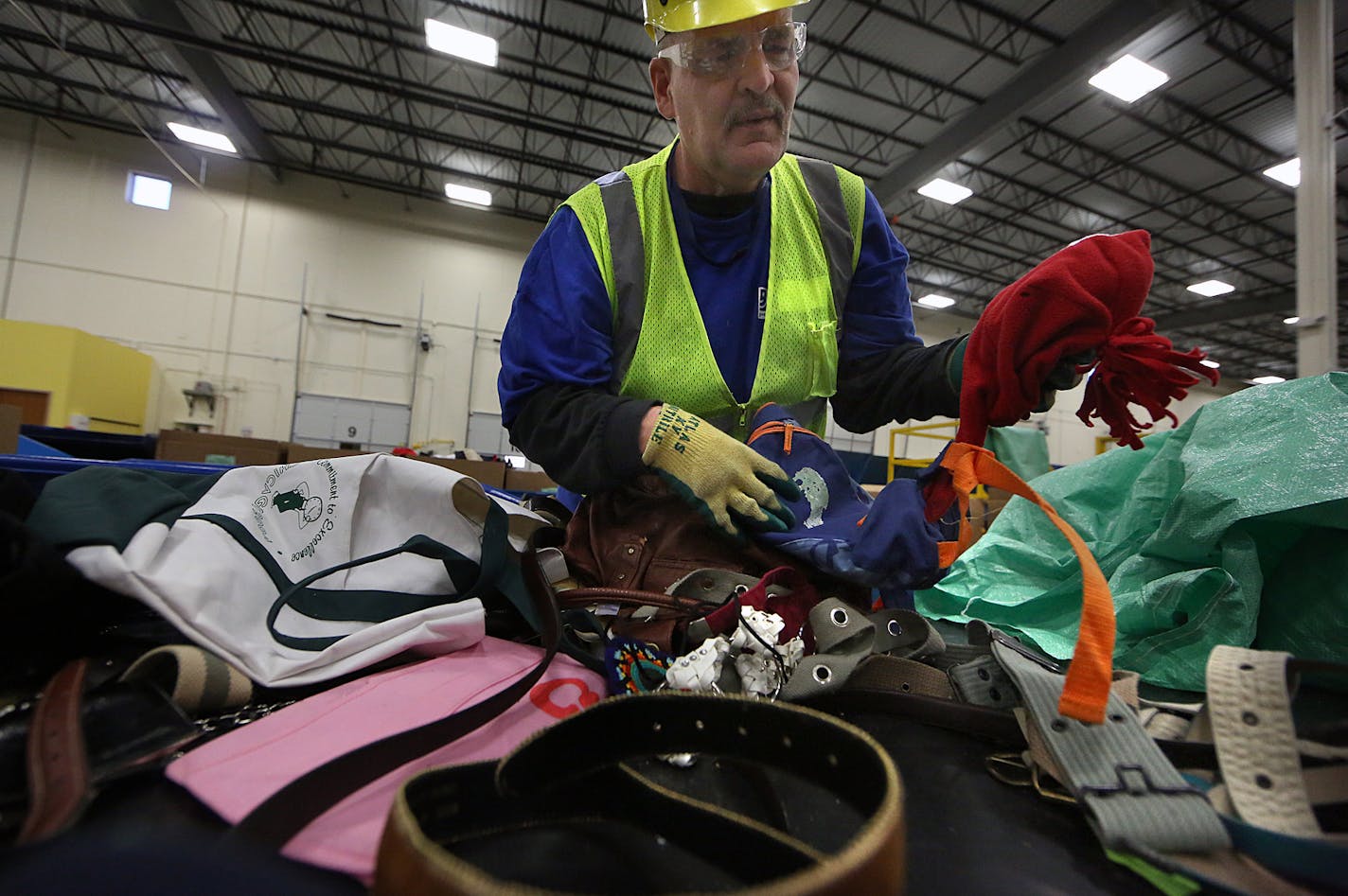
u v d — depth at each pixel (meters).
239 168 8.23
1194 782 0.39
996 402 0.64
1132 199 7.76
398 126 7.25
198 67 6.03
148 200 7.86
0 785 0.34
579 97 6.79
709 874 0.34
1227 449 0.86
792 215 0.91
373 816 0.35
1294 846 0.31
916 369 0.87
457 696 0.50
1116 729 0.40
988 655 0.56
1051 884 0.34
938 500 0.62
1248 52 5.50
